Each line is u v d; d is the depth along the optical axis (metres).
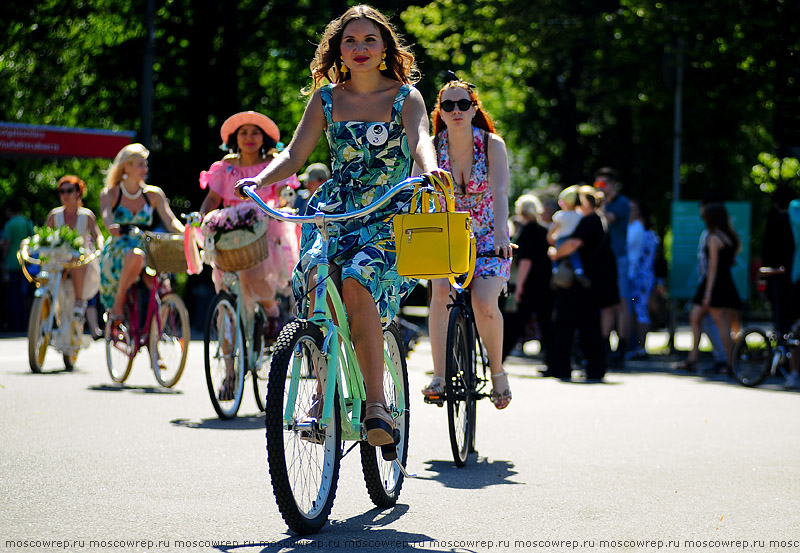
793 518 16.11
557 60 75.06
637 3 60.69
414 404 29.66
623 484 18.56
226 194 27.55
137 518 15.16
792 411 29.38
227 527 14.78
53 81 87.94
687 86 70.06
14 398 27.89
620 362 46.25
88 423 23.94
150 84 71.19
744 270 49.66
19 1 83.69
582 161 85.12
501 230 20.98
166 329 30.92
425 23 80.12
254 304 26.50
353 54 15.81
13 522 14.73
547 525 15.41
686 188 90.44
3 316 60.34
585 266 39.09
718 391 35.16
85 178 93.94
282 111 91.25
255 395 26.66
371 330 15.20
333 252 15.48
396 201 15.86
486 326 21.30
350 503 16.81
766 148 86.12
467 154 21.36
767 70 58.44
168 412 26.14
